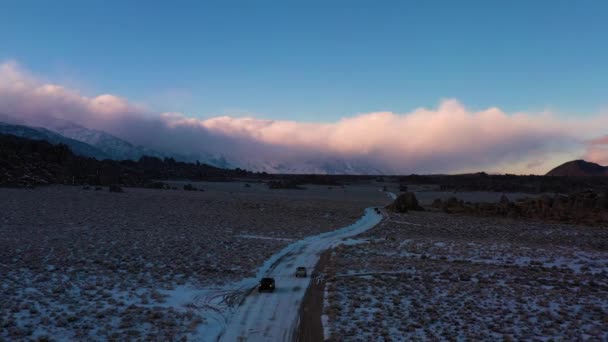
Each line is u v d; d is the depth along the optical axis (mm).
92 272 40125
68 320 27344
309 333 27188
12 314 27734
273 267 46594
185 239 60719
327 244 61969
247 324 28750
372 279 41250
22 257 44531
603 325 29625
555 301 35156
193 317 29609
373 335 26984
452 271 45156
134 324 27609
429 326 28969
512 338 26891
